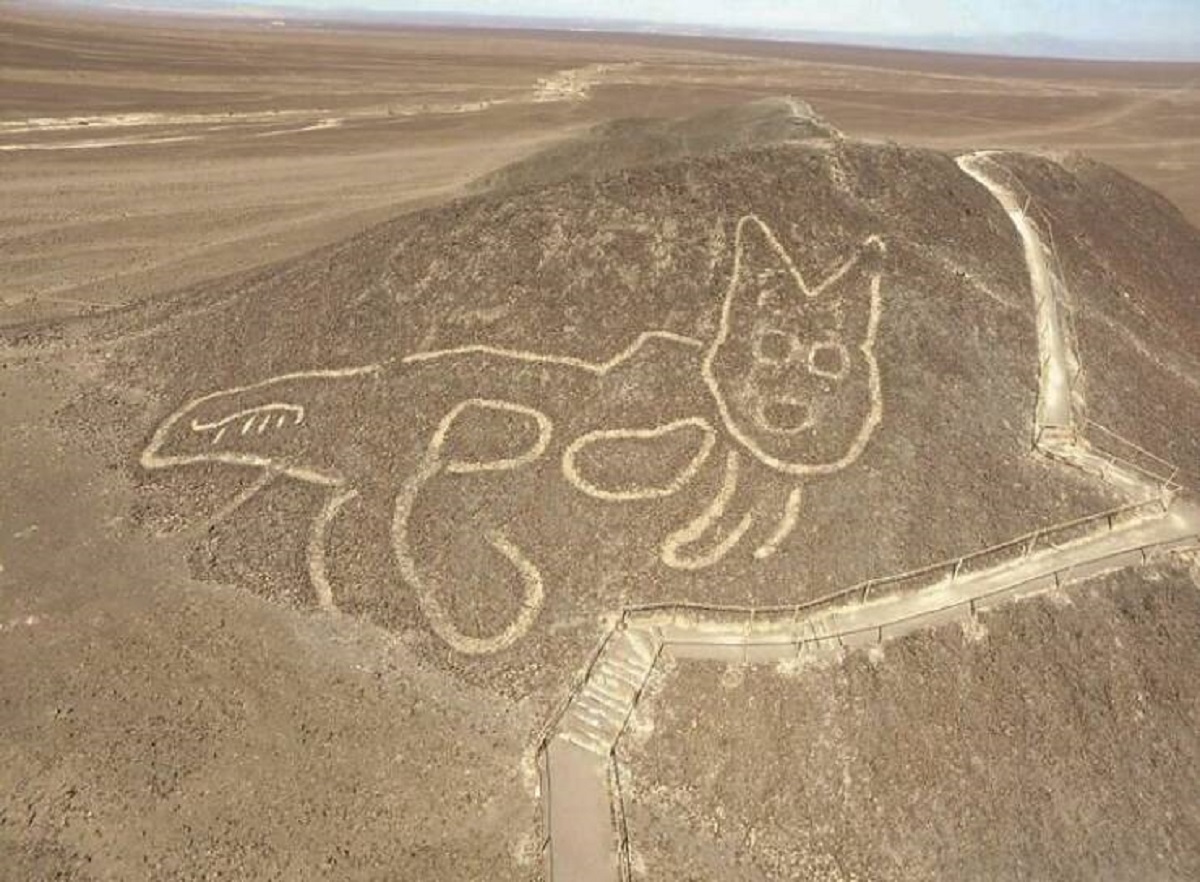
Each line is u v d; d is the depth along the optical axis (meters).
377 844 19.81
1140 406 29.67
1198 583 24.58
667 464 26.41
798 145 34.62
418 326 30.83
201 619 24.42
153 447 30.06
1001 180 37.62
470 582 24.67
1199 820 20.78
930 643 22.77
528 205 33.03
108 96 89.44
